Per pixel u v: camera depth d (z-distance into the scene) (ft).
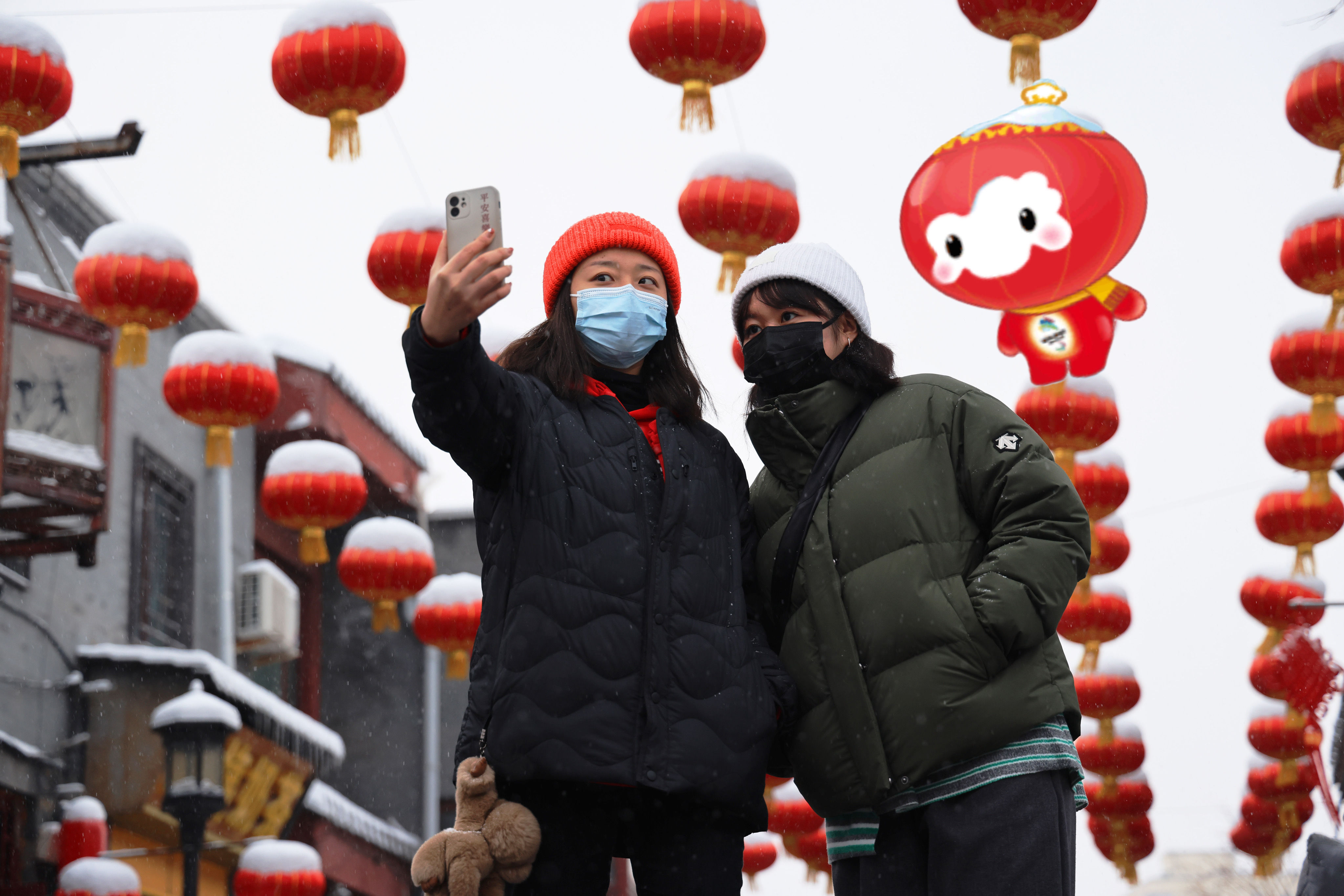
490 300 10.03
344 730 63.52
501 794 10.82
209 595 51.65
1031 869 10.59
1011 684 10.80
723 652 10.87
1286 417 31.04
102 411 31.07
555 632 10.45
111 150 29.04
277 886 42.45
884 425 11.83
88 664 41.09
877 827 11.27
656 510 11.12
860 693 11.06
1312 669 33.65
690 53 21.08
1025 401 26.61
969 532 11.37
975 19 18.95
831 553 11.51
